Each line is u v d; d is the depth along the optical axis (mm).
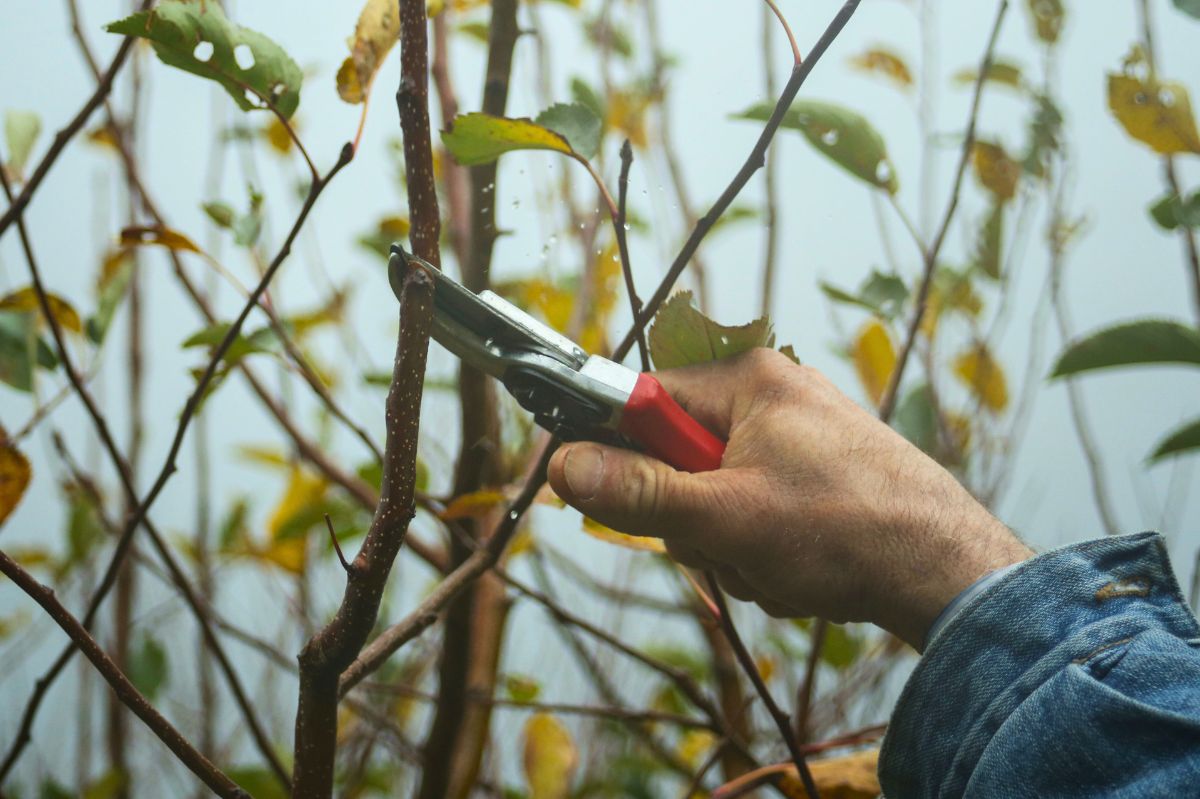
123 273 1150
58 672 943
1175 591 743
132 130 1637
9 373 1034
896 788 768
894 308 1134
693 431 811
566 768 1523
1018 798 670
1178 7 995
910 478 795
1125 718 652
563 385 776
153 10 747
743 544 787
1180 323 1019
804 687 1213
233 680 1107
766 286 1465
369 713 1365
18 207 941
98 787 1624
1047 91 1505
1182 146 1118
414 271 615
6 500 1016
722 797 987
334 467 1390
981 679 723
